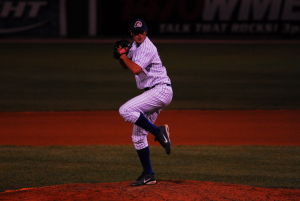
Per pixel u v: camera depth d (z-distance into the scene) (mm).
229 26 114125
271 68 78875
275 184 27547
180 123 43844
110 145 36562
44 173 29781
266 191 22156
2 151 34938
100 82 67875
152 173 22484
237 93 59500
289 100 55094
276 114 47625
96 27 118812
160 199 20219
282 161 32438
